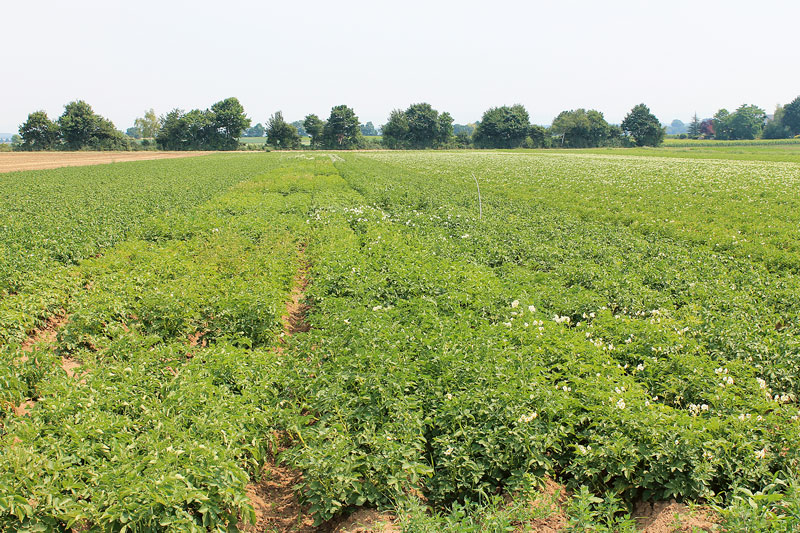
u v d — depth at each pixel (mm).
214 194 32969
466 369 7723
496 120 128375
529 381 7562
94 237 18438
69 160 80750
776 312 11656
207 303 11438
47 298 12148
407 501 6008
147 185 38812
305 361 9016
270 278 13711
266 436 7219
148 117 156000
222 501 5883
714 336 9484
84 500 5590
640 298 11969
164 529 5387
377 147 139625
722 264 15414
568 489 6602
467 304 11508
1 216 23438
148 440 6273
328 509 6035
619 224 23109
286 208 27078
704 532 5379
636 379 8445
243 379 8102
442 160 67062
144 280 12758
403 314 10914
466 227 20781
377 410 7168
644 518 6082
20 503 5273
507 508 5945
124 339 9133
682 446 6219
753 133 147500
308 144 150875
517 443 6480
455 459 6316
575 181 38625
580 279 13977
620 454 6375
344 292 12641
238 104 130125
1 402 7934
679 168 47469
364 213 23969
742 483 6117
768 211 24203
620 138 128750
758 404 7238
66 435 6359
